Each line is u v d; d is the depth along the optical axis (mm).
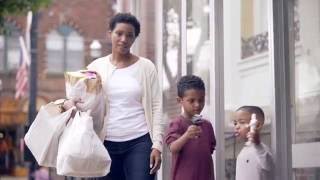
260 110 6859
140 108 5535
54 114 5375
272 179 6590
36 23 29891
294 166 6477
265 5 6859
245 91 7145
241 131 7047
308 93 6367
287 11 6664
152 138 5477
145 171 5414
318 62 6230
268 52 6742
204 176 5344
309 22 6367
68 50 36031
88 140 5117
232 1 7457
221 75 7527
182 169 5312
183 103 5410
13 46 34969
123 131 5449
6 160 34312
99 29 36312
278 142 6531
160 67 9375
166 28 9227
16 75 33688
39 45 35438
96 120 5457
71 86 5352
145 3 10180
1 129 34750
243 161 6965
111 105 5496
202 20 7988
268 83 6707
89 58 36125
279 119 6559
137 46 10242
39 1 14617
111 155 5488
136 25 5582
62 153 5105
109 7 36344
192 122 5402
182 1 8555
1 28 14992
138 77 5551
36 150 5371
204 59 7883
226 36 7512
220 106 7484
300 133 6422
